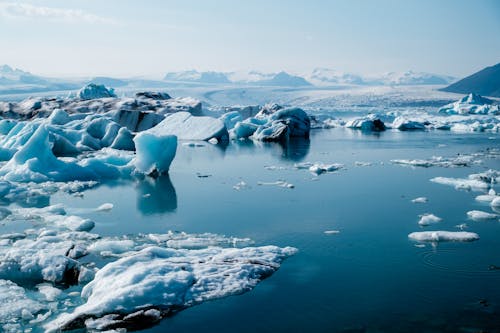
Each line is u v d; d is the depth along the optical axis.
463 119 57.69
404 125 48.41
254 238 10.63
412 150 29.14
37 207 13.98
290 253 9.43
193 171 21.08
